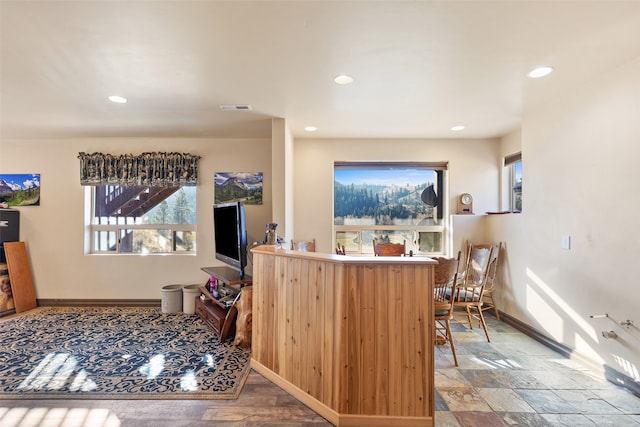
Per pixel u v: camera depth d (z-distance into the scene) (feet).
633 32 6.23
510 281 12.16
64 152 14.78
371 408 6.36
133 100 9.89
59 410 6.81
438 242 15.35
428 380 6.38
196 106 10.44
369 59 7.34
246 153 14.92
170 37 6.41
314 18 5.80
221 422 6.45
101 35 6.32
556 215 9.73
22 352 9.66
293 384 7.36
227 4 5.39
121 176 14.51
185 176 14.53
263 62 7.48
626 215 7.53
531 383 7.96
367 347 6.35
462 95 9.52
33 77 8.20
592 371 8.50
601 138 8.19
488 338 10.67
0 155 14.74
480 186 14.79
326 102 10.11
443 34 6.31
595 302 8.38
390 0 5.30
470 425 6.40
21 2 5.28
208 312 11.88
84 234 14.78
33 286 14.62
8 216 14.08
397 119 11.89
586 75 8.15
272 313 8.05
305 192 14.79
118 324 12.25
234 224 11.55
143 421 6.46
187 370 8.55
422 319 6.39
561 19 5.82
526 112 10.98
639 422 6.46
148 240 15.16
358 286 6.33
